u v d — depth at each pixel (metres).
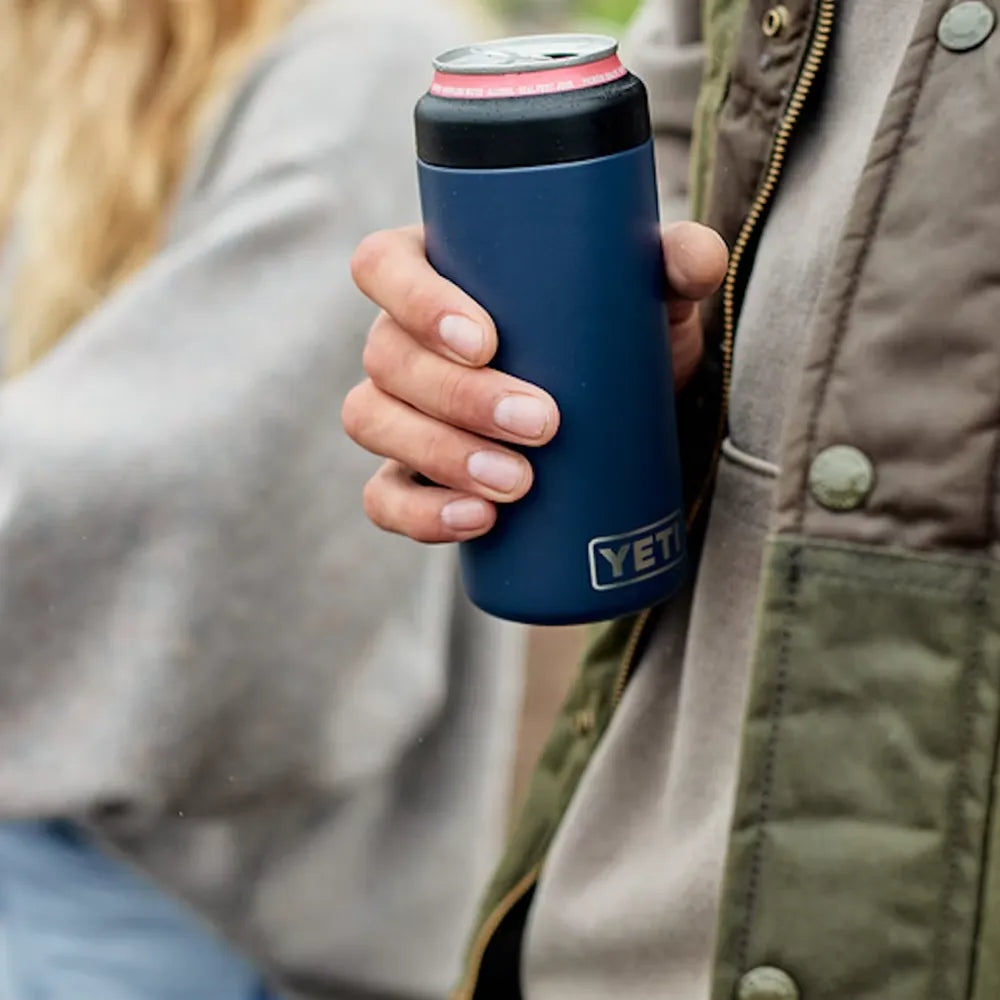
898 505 1.42
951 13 1.41
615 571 1.56
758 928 1.48
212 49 2.60
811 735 1.46
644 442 1.55
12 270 2.68
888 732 1.43
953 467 1.39
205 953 2.62
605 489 1.54
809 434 1.46
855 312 1.44
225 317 2.35
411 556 2.46
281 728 2.37
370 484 1.71
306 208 2.36
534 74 1.46
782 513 1.47
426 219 1.54
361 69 2.46
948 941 1.42
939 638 1.41
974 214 1.38
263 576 2.33
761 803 1.47
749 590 1.68
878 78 1.55
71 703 2.32
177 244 2.53
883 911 1.43
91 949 2.59
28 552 2.28
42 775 2.31
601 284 1.49
